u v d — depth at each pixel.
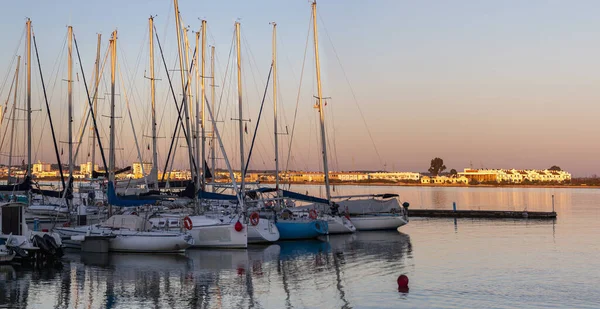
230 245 32.31
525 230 44.06
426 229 45.50
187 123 37.81
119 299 20.09
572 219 55.09
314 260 28.55
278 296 20.61
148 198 32.50
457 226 48.22
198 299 20.14
